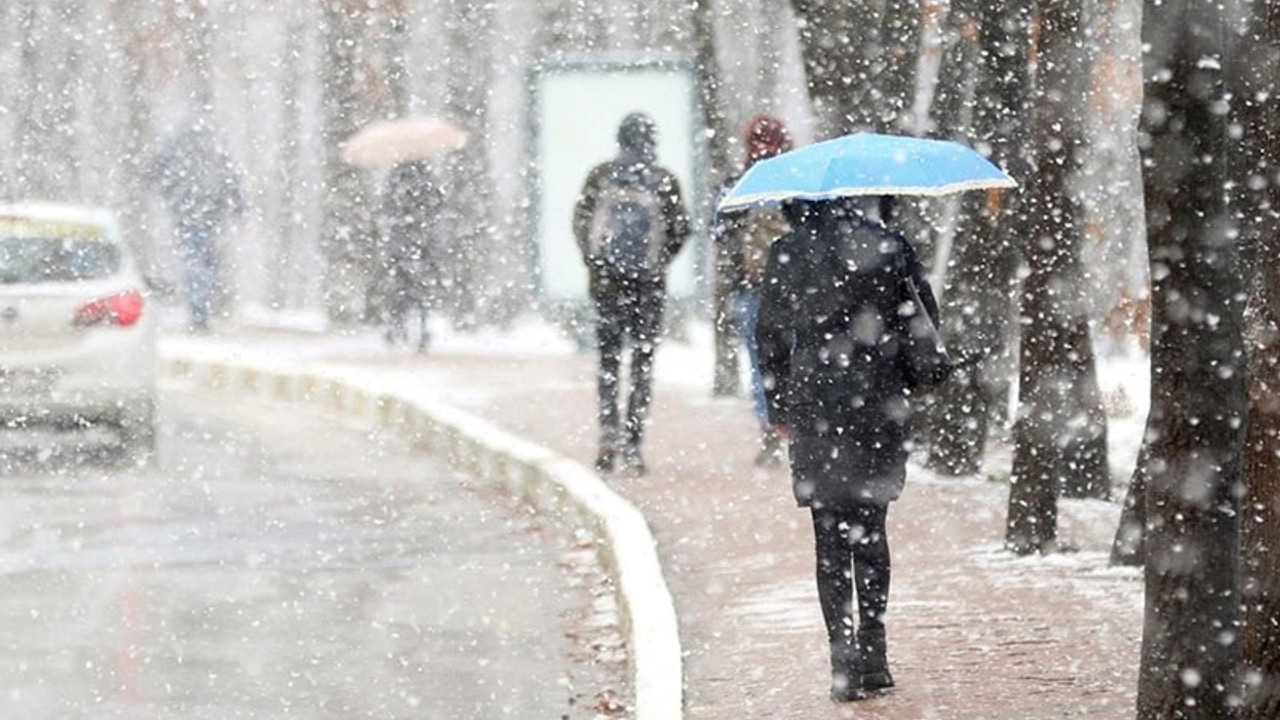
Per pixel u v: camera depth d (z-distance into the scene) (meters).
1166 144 16.98
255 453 45.78
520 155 78.69
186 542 34.09
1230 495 17.22
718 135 54.47
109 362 42.75
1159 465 17.31
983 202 39.94
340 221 75.19
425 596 29.88
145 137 88.25
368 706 23.55
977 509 35.72
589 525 34.31
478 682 24.73
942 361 22.81
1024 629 25.59
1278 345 19.05
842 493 22.59
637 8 77.31
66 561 32.28
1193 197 16.97
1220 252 17.02
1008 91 36.91
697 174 60.94
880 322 22.83
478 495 39.91
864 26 42.56
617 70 61.44
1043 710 21.64
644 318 40.25
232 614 28.44
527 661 25.86
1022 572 29.64
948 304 40.16
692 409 49.94
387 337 66.69
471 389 53.09
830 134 42.84
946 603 27.36
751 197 23.16
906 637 25.31
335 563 32.41
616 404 40.41
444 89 78.88
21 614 28.31
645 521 33.03
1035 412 31.05
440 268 67.38
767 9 71.12
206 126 79.81
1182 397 17.17
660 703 22.16
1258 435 19.09
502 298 76.12
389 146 67.38
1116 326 52.47
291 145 85.94
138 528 35.41
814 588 28.52
